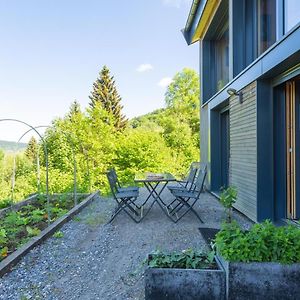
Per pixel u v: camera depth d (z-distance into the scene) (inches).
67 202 281.4
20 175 394.9
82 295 103.4
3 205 254.8
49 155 522.6
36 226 193.8
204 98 371.2
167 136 856.3
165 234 172.7
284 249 89.5
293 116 174.4
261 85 180.4
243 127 207.8
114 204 278.2
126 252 145.1
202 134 380.5
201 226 188.9
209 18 316.2
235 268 89.9
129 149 589.9
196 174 255.4
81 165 521.3
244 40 230.5
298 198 175.6
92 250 149.2
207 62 369.7
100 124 635.5
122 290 106.3
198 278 91.7
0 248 148.8
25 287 110.0
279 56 146.1
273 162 180.5
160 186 379.9
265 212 181.5
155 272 92.7
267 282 89.0
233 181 234.4
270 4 190.9
